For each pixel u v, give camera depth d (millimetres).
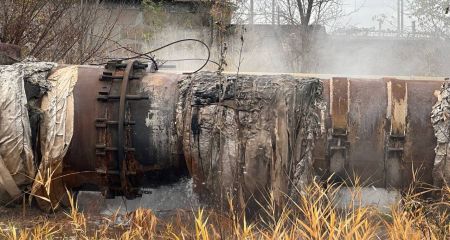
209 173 7078
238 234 5758
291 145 6898
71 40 12938
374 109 7289
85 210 7867
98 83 7492
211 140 7066
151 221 6539
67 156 7363
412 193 6930
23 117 7234
